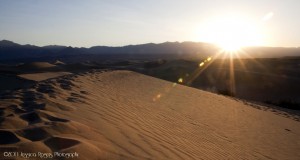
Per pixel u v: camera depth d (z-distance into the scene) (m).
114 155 3.74
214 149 6.42
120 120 6.11
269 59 78.38
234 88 45.62
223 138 8.12
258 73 54.06
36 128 3.96
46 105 5.67
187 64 72.12
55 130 4.07
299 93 42.28
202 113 11.73
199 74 56.31
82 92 9.20
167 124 7.64
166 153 4.63
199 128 8.53
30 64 57.97
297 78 50.59
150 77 25.36
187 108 12.02
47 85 9.41
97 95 9.30
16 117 4.52
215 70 59.00
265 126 12.20
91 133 4.41
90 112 6.11
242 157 6.59
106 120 5.66
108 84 14.19
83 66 67.62
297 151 9.05
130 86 15.55
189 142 6.27
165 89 17.67
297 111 23.14
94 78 15.72
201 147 6.18
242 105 17.94
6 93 7.40
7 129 3.75
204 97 17.75
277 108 22.56
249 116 13.93
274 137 10.40
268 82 47.78
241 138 8.85
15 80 25.97
